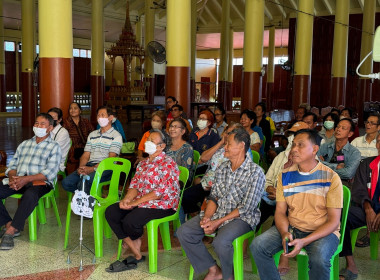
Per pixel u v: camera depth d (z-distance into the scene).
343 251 3.77
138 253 4.10
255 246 3.23
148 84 20.05
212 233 3.55
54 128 5.85
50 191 4.80
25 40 14.99
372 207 3.91
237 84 35.75
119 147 5.40
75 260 4.14
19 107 25.38
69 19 7.08
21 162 4.78
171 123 4.87
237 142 3.55
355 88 23.34
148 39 20.78
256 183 3.53
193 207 4.61
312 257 3.04
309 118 6.52
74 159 6.71
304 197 3.21
